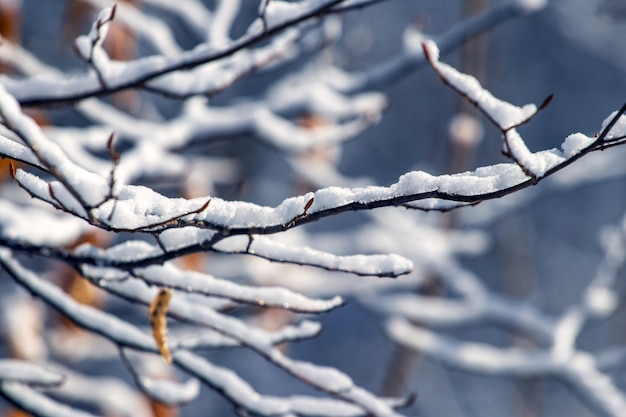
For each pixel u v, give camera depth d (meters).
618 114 1.69
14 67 2.33
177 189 3.23
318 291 3.35
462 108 3.35
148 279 1.84
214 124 2.71
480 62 3.29
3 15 2.28
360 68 4.48
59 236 2.03
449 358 3.20
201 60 1.92
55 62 4.05
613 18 2.92
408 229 3.62
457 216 3.63
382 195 1.72
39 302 3.18
